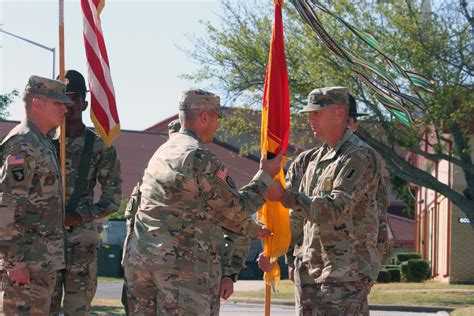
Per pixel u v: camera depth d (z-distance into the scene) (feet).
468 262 121.08
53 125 29.19
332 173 28.66
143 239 25.34
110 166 33.22
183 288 25.03
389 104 32.17
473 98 96.37
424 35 97.14
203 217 25.52
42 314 28.81
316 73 100.48
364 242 28.78
